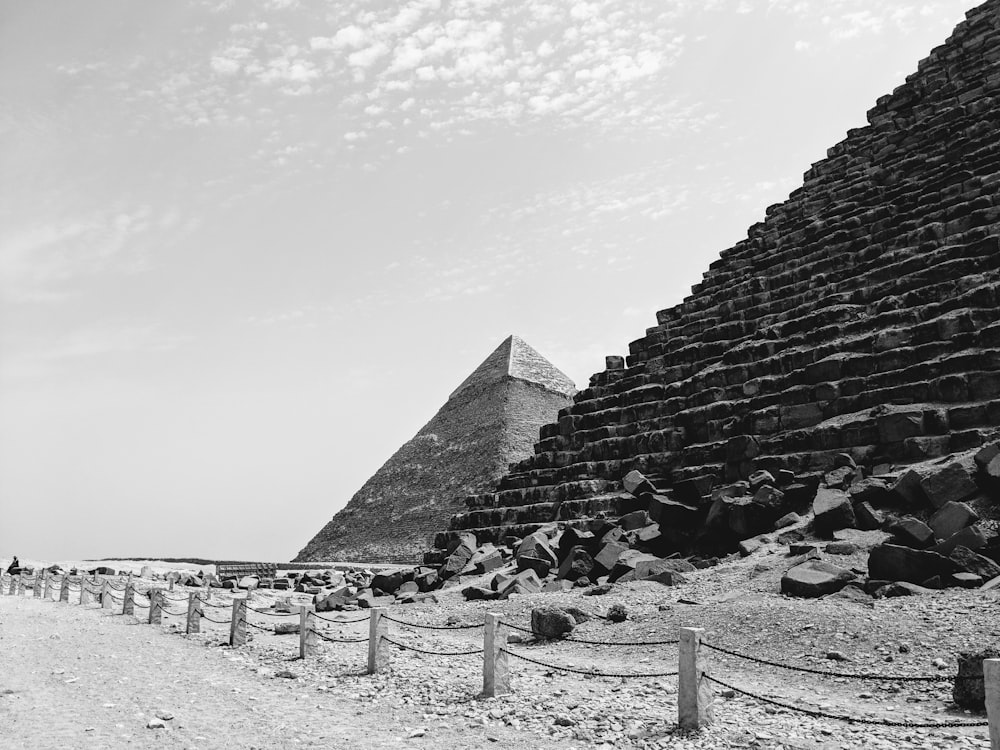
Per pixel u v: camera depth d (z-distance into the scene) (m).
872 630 15.79
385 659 16.23
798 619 17.28
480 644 19.97
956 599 17.30
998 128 39.22
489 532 41.25
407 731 11.27
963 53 45.91
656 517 30.52
